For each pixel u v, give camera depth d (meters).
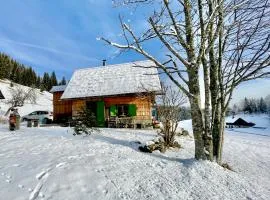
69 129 16.64
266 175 9.70
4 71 92.31
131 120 21.42
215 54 8.52
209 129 8.18
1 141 10.59
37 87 99.75
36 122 19.88
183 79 8.00
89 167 7.30
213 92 8.64
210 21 6.71
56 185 5.95
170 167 7.95
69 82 25.80
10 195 5.29
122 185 6.40
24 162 7.38
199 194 6.21
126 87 22.53
